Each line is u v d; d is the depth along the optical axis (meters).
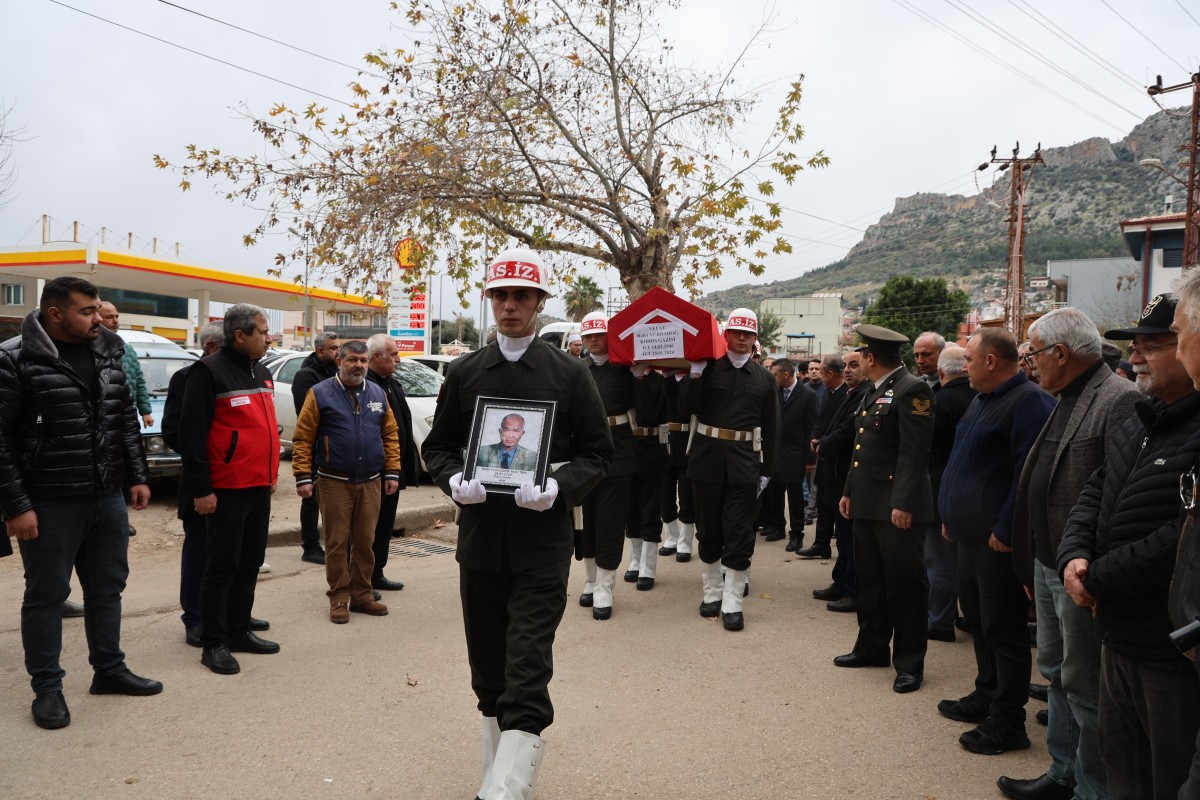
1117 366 5.78
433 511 9.34
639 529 7.38
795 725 4.21
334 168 11.55
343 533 5.80
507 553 3.19
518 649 3.05
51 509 4.01
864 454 4.98
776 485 9.34
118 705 4.27
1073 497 3.30
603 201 12.37
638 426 6.95
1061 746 3.44
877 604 5.04
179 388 5.20
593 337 6.68
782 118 11.45
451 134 11.80
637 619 6.15
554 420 3.26
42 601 4.02
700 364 6.15
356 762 3.70
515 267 3.26
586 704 4.45
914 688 4.71
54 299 4.08
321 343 7.65
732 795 3.49
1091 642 3.18
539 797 3.44
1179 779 2.38
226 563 4.84
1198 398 2.42
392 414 6.39
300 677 4.73
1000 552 3.95
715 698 4.56
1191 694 2.35
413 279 12.27
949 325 57.19
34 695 4.36
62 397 4.01
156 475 8.84
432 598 6.46
